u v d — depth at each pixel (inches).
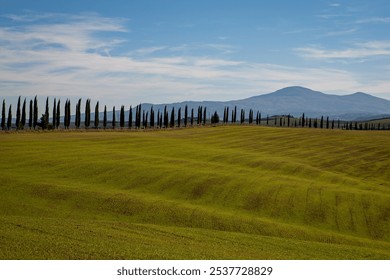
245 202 2380.7
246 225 1956.2
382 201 2502.5
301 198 2487.7
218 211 2162.9
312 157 4328.3
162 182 2647.6
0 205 1993.1
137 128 7062.0
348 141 5433.1
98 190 2351.1
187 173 2888.8
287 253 1407.5
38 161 2994.6
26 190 2240.4
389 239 1989.4
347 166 3939.5
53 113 6456.7
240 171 3149.6
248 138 5654.5
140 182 2623.0
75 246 1197.1
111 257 1143.0
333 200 2482.8
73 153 3408.0
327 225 2130.9
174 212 2069.4
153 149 4045.3
